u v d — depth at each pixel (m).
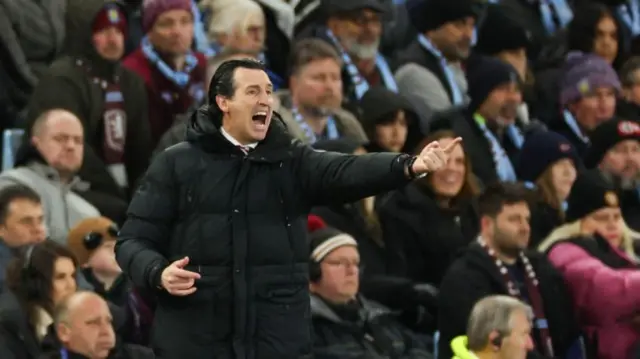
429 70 41.22
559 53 46.72
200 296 22.20
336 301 30.59
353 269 30.61
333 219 33.25
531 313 31.05
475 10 46.25
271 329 22.28
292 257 22.50
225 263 22.28
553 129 43.56
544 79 44.31
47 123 32.59
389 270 33.56
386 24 43.56
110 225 31.12
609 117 43.09
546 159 37.59
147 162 36.28
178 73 37.41
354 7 39.50
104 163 35.34
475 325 28.98
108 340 28.42
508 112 39.28
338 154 22.44
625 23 48.81
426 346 32.00
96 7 35.53
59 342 28.19
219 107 22.52
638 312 31.94
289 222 22.53
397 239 33.81
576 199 34.59
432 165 21.34
